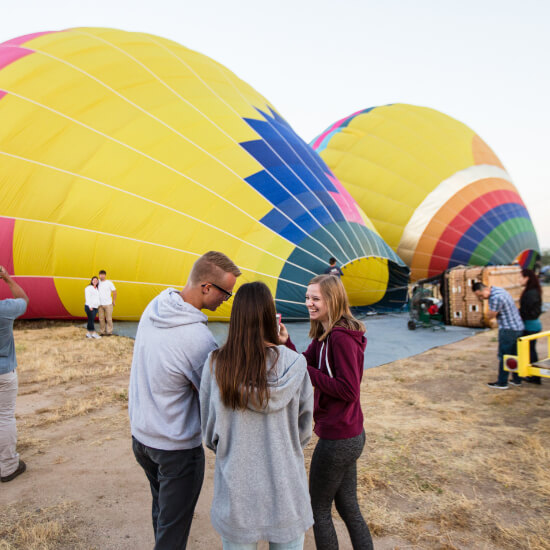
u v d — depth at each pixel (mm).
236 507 1662
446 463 3779
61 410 5211
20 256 9531
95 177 9641
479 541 2758
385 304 14484
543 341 9469
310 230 10516
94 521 3014
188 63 11586
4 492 3387
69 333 10055
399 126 19984
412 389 5930
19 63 10305
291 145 11867
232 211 9938
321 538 2178
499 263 19531
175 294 2078
